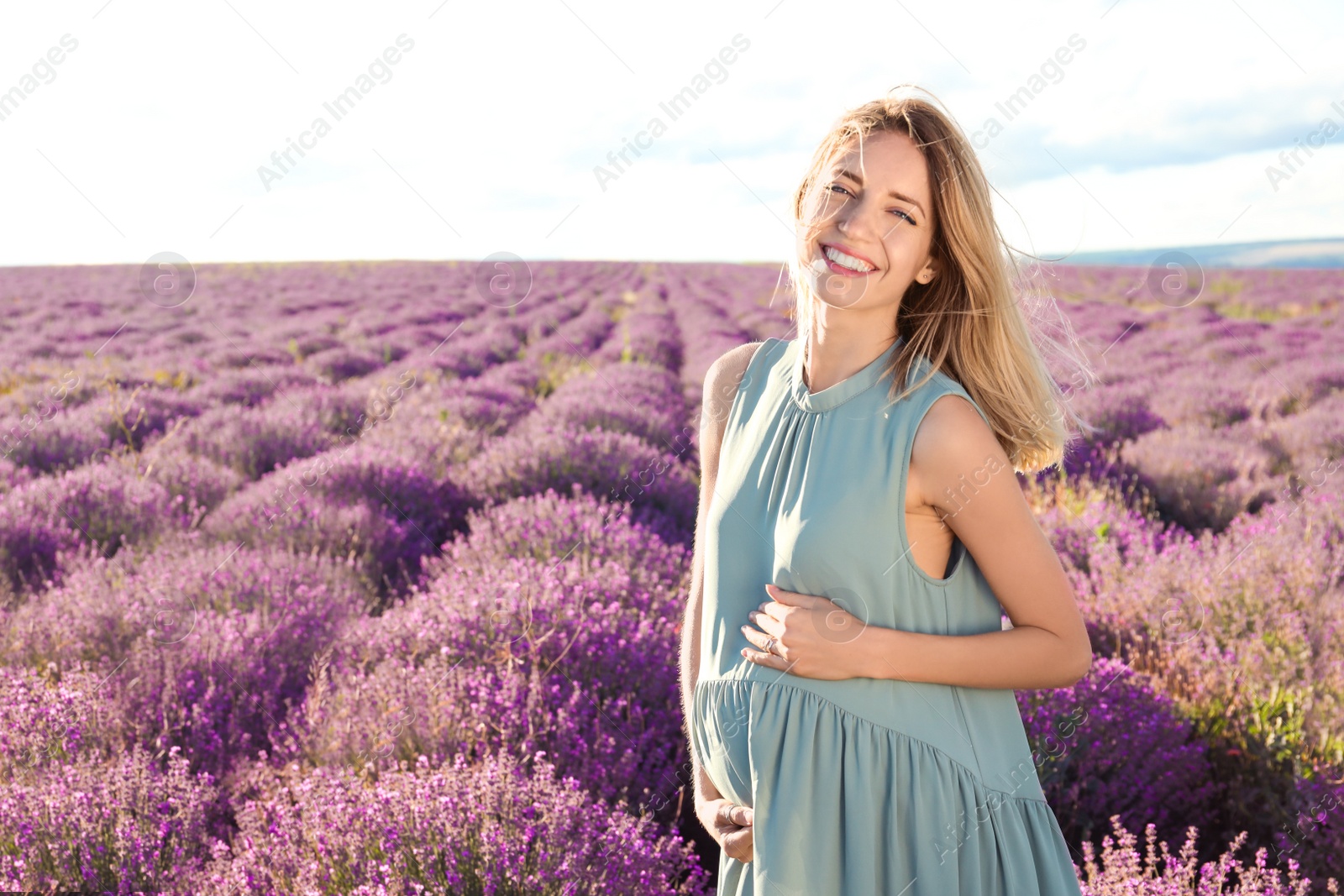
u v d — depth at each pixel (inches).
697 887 76.2
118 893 69.7
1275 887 71.9
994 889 40.9
